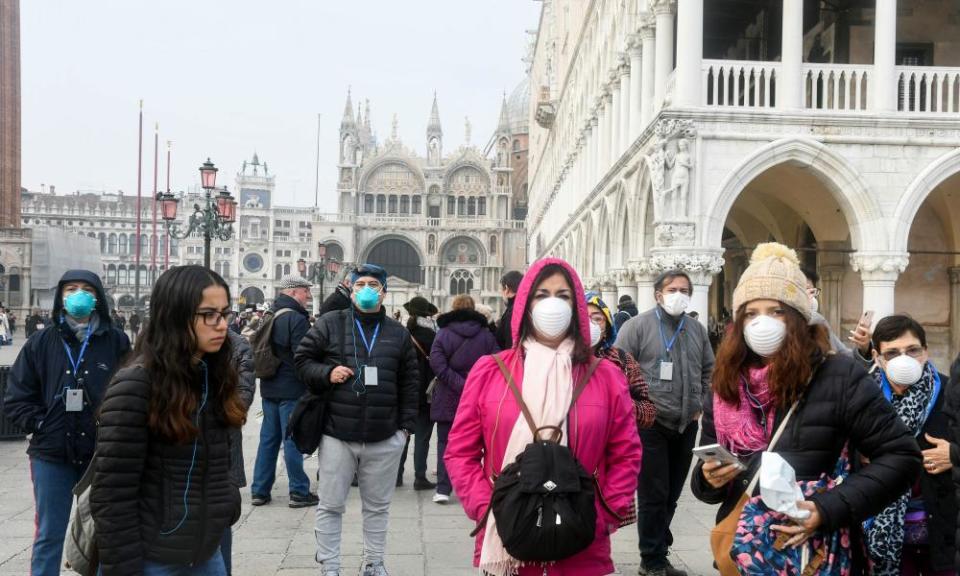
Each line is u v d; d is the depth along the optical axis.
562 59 43.97
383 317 6.50
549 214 50.94
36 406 5.41
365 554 6.33
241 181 128.12
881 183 15.47
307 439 6.12
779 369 3.47
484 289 90.31
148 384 3.52
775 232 22.02
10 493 9.03
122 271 131.00
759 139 15.37
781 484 3.18
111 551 3.40
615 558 7.08
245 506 8.83
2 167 59.44
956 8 18.30
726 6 21.53
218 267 116.75
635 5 21.48
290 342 8.70
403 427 6.39
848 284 19.05
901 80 18.22
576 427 3.79
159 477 3.57
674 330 6.94
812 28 20.12
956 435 4.05
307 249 109.06
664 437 6.66
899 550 4.38
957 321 18.83
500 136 92.88
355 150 91.44
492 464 3.85
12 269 60.62
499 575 3.79
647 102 19.28
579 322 3.98
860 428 3.42
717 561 3.62
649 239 18.91
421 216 90.94
